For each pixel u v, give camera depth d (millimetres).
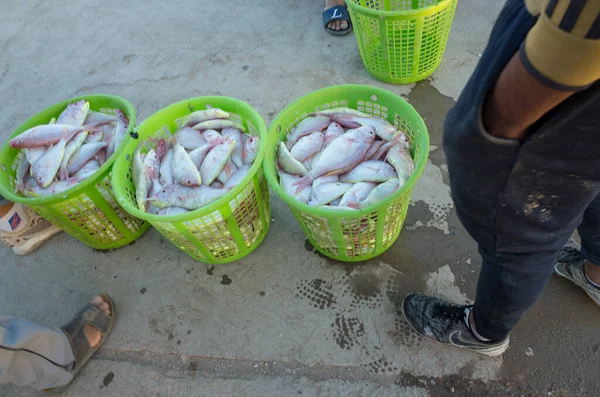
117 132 1734
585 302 1446
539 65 493
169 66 2559
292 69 2377
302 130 1646
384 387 1390
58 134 1710
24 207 1775
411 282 1580
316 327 1533
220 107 1715
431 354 1421
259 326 1565
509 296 947
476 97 611
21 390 1544
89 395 1504
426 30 1896
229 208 1390
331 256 1630
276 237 1774
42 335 1356
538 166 652
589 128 580
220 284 1685
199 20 2795
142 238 1866
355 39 2443
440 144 1939
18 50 2893
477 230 852
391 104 1581
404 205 1459
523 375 1354
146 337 1599
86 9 3098
